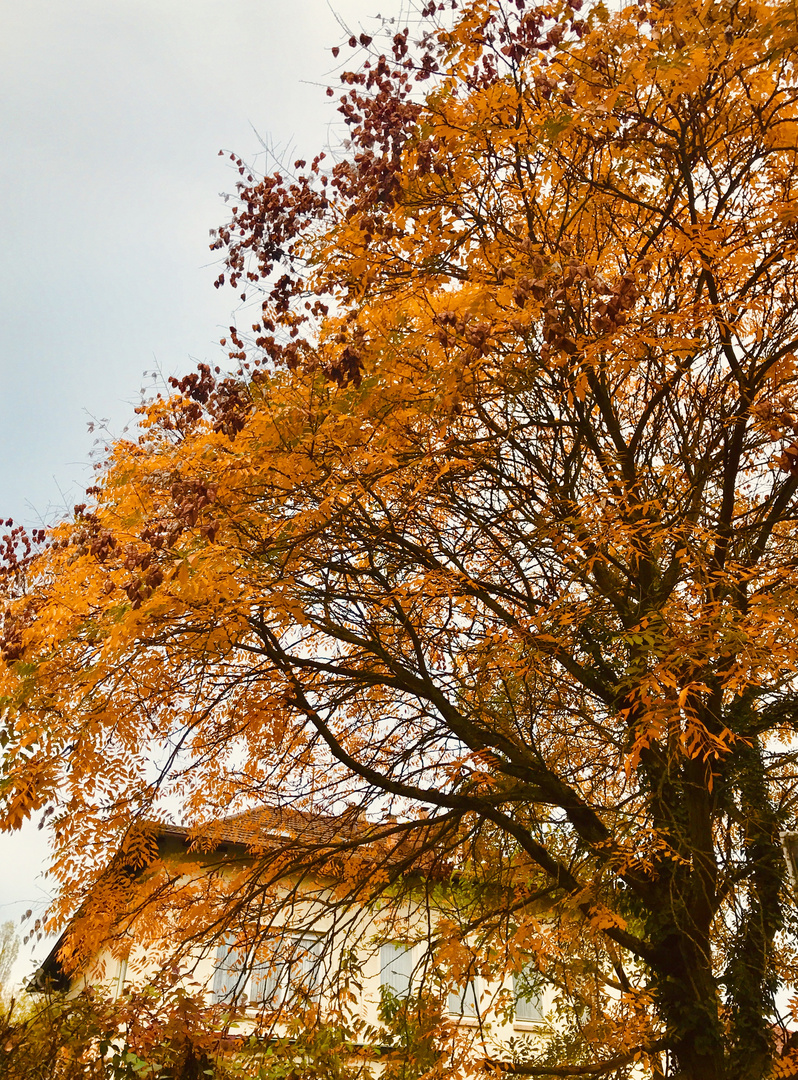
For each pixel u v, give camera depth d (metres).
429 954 7.51
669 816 6.79
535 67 5.59
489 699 7.62
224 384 6.10
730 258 6.14
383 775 8.21
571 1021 8.84
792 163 6.42
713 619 5.20
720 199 6.51
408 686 7.77
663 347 5.88
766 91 6.03
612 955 8.15
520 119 5.99
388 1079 7.51
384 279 6.31
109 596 5.97
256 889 7.99
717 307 5.89
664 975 7.00
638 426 7.28
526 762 7.47
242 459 5.75
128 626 5.23
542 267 5.35
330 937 7.94
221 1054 6.93
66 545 6.63
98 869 7.14
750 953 7.25
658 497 6.80
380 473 6.09
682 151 6.15
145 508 5.85
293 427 5.73
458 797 7.46
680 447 7.55
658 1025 6.91
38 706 5.80
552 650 6.21
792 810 7.57
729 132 6.23
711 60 5.37
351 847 7.63
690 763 6.97
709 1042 6.61
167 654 6.57
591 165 6.47
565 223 6.55
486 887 8.27
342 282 6.44
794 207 5.81
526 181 6.64
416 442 6.30
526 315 5.38
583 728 8.05
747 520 8.05
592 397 7.21
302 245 6.43
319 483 6.05
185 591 5.10
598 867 7.10
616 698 6.88
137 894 7.45
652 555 6.46
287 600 5.75
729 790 7.33
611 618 7.37
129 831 7.21
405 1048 7.27
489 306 5.56
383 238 6.18
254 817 8.90
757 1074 6.83
